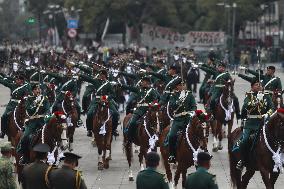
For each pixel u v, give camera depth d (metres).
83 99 76.38
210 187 34.44
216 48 184.62
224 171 58.38
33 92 53.09
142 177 35.06
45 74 77.81
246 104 46.81
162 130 53.00
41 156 37.59
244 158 46.34
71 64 75.25
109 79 69.38
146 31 180.75
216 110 66.69
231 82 66.75
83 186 36.34
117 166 61.06
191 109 49.19
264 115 45.56
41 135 48.69
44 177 37.16
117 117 60.78
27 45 167.50
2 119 61.97
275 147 44.34
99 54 161.50
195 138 47.12
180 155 48.06
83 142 74.06
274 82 66.81
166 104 55.94
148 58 147.12
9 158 39.59
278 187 52.41
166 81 61.72
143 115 55.41
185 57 122.31
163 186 34.91
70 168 36.38
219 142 67.44
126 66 94.19
